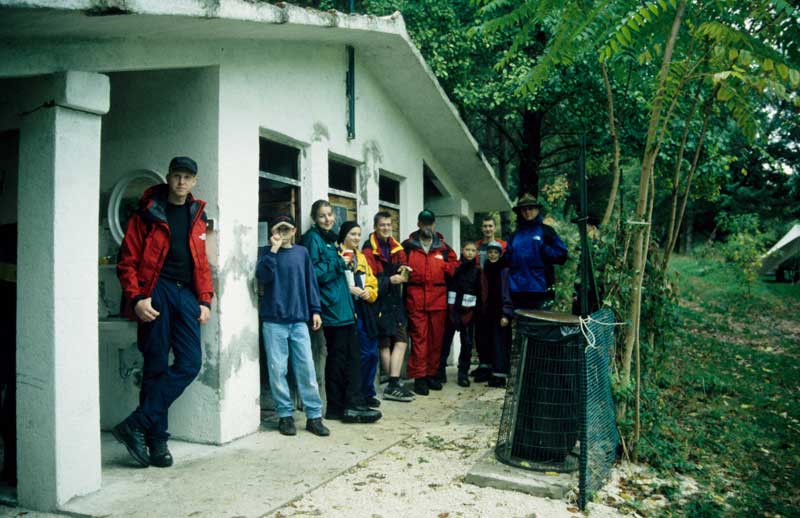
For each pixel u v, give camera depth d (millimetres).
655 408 4707
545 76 5043
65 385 3361
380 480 3850
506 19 4953
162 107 4688
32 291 3371
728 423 5496
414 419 5500
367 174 6848
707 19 4324
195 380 4566
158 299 4012
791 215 22406
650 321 4695
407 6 10023
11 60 3121
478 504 3494
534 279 6477
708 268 20391
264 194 5523
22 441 3422
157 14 3141
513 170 20016
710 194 10672
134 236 3975
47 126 3332
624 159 11312
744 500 3787
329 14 5031
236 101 4715
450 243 9656
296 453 4344
